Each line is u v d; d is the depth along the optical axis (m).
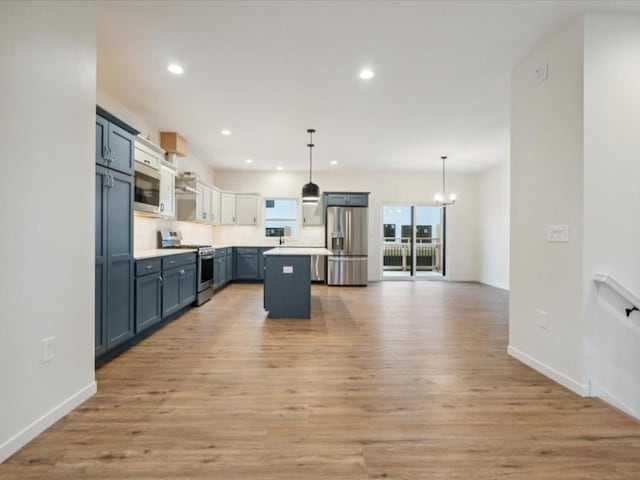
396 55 2.79
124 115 3.91
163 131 4.84
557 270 2.40
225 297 5.59
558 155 2.39
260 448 1.62
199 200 5.77
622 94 2.19
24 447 1.60
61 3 1.83
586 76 2.18
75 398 1.97
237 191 7.55
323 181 7.83
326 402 2.08
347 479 1.42
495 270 7.11
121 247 2.75
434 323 3.99
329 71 3.07
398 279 8.09
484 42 2.57
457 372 2.55
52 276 1.80
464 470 1.48
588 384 2.19
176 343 3.20
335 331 3.63
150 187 3.75
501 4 2.14
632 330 2.22
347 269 7.12
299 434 1.74
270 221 7.87
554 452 1.61
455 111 4.03
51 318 1.79
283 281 4.20
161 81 3.28
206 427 1.79
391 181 7.92
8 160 1.54
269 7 2.20
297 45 2.66
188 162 5.98
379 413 1.95
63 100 1.86
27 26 1.62
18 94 1.58
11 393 1.56
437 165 7.06
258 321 4.03
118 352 2.94
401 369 2.60
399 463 1.52
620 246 2.19
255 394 2.17
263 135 5.02
